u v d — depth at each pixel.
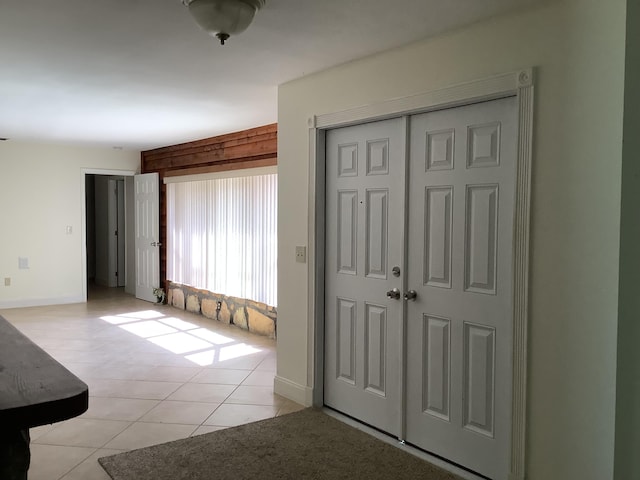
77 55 3.05
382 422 3.21
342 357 3.48
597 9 2.11
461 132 2.73
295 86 3.63
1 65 3.25
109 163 7.72
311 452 2.95
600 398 2.14
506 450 2.58
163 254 7.51
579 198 2.19
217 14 2.20
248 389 3.98
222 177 6.09
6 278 7.03
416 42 2.83
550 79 2.28
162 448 2.99
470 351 2.73
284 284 3.80
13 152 6.97
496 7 2.36
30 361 1.54
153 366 4.55
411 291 3.00
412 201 2.98
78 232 7.52
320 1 2.29
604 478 2.13
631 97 2.02
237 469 2.76
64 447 3.00
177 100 4.23
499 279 2.59
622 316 2.06
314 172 3.49
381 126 3.14
